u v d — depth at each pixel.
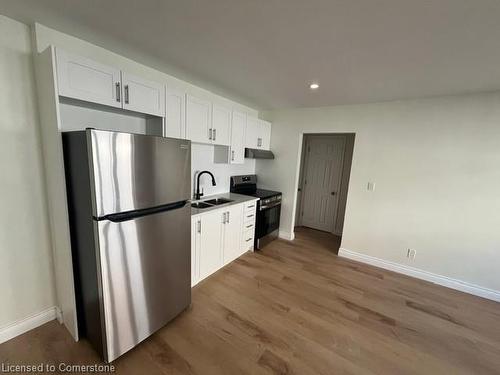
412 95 2.64
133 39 1.69
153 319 1.77
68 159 1.50
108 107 1.81
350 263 3.27
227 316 2.07
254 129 3.53
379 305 2.35
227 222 2.83
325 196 4.70
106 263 1.42
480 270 2.60
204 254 2.53
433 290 2.67
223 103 3.18
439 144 2.68
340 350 1.77
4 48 1.46
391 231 3.07
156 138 1.61
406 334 1.97
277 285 2.62
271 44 1.66
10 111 1.53
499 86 2.20
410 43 1.53
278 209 3.98
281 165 3.96
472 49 1.54
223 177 3.54
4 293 1.64
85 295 1.62
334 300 2.39
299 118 3.68
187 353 1.67
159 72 2.28
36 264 1.76
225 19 1.38
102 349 1.56
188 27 1.50
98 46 1.81
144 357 1.62
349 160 4.37
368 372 1.59
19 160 1.60
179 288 1.98
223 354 1.68
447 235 2.73
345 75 2.15
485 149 2.46
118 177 1.42
